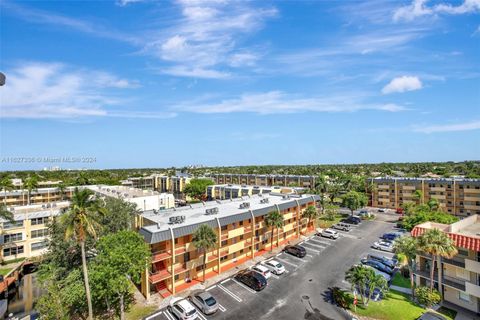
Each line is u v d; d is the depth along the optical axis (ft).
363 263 171.53
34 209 240.12
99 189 342.23
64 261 144.56
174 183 522.88
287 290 141.38
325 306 126.11
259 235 195.83
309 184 444.55
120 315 119.34
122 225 172.96
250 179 524.93
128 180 579.48
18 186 427.74
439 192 320.09
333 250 199.31
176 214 176.86
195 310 116.78
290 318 117.29
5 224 209.87
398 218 303.07
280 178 482.69
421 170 639.35
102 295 113.70
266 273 155.53
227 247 171.01
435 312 112.37
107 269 111.45
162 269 145.48
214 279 154.40
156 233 134.72
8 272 183.93
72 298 112.78
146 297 135.13
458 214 305.94
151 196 271.49
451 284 123.54
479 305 119.34
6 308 154.30
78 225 111.14
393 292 138.21
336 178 500.74
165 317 119.75
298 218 230.48
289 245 198.70
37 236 222.28
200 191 429.79
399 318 114.73
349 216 298.76
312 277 155.63
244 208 192.34
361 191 391.65
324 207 327.67
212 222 158.71
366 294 134.10
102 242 128.06
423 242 120.88
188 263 149.38
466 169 588.09
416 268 137.49
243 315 119.96
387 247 197.67
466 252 123.03
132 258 118.62
